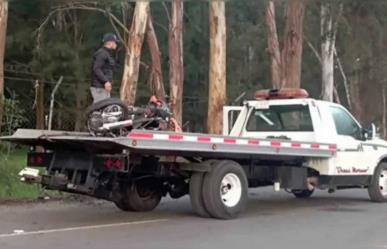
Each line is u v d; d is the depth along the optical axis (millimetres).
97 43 34156
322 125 13367
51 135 10914
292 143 12133
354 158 13797
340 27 30594
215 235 9852
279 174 12758
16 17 32719
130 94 19078
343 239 9570
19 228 10406
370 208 13469
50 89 33312
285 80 24609
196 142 10641
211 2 22188
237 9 36406
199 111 39031
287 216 12125
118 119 11039
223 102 22078
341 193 16719
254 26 38844
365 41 31266
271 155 11953
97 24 34281
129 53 19188
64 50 32375
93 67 11703
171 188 12828
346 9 29828
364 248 8859
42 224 10898
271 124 14016
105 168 10453
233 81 39281
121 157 10297
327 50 33594
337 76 41906
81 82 32875
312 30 33938
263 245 9047
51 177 10852
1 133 16953
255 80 39688
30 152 11570
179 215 12148
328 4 29312
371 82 37406
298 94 13711
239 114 14555
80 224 10938
